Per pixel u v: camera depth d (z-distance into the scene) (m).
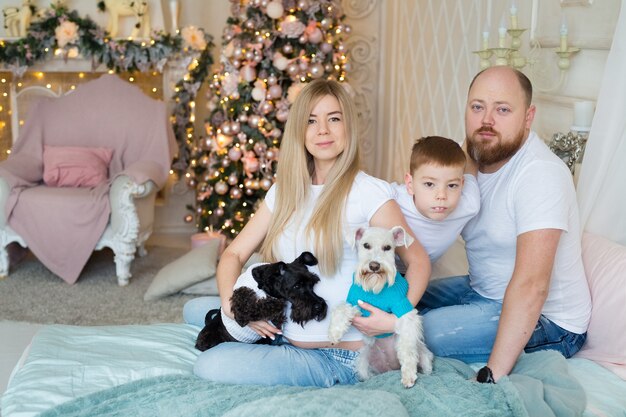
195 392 2.02
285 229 2.32
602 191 2.52
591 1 2.88
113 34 5.39
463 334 2.32
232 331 2.27
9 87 5.58
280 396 1.86
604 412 1.97
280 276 2.12
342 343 2.20
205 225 5.20
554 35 3.19
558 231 2.15
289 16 4.75
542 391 1.94
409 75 5.29
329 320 2.16
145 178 4.34
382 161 5.99
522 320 2.09
